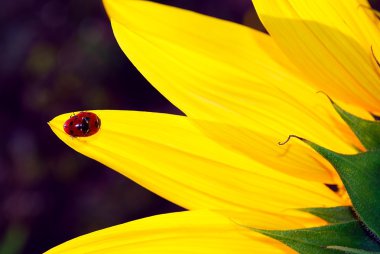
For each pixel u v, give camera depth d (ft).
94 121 0.95
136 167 0.95
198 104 0.97
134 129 0.96
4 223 1.97
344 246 0.89
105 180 2.00
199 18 0.98
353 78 0.96
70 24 2.12
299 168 0.96
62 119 0.96
